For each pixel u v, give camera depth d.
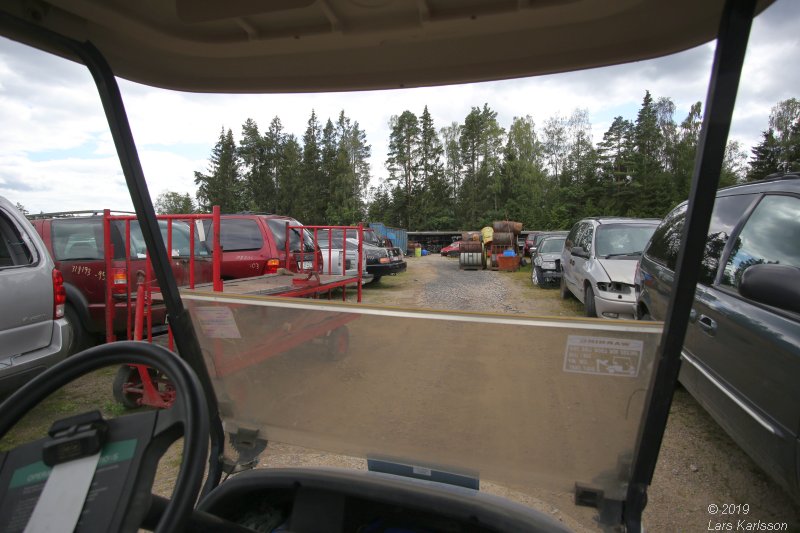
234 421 1.77
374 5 1.35
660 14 1.32
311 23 1.44
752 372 2.79
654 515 2.85
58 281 4.50
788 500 2.97
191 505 0.92
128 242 4.46
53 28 1.36
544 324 1.34
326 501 1.53
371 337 1.52
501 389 1.41
